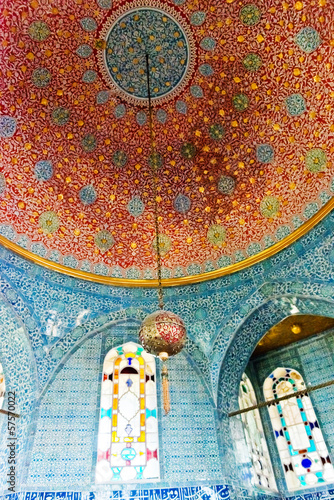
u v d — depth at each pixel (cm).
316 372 627
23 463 436
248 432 576
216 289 566
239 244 571
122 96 552
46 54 495
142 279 581
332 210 498
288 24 476
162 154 584
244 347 550
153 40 523
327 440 572
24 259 520
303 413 610
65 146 546
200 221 592
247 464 510
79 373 508
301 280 505
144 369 539
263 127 541
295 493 554
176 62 537
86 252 568
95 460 453
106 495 430
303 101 503
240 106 544
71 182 557
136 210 592
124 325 557
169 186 592
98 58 521
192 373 533
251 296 539
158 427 488
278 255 535
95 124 555
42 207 540
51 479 431
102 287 563
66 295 537
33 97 509
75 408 483
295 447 589
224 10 493
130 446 475
